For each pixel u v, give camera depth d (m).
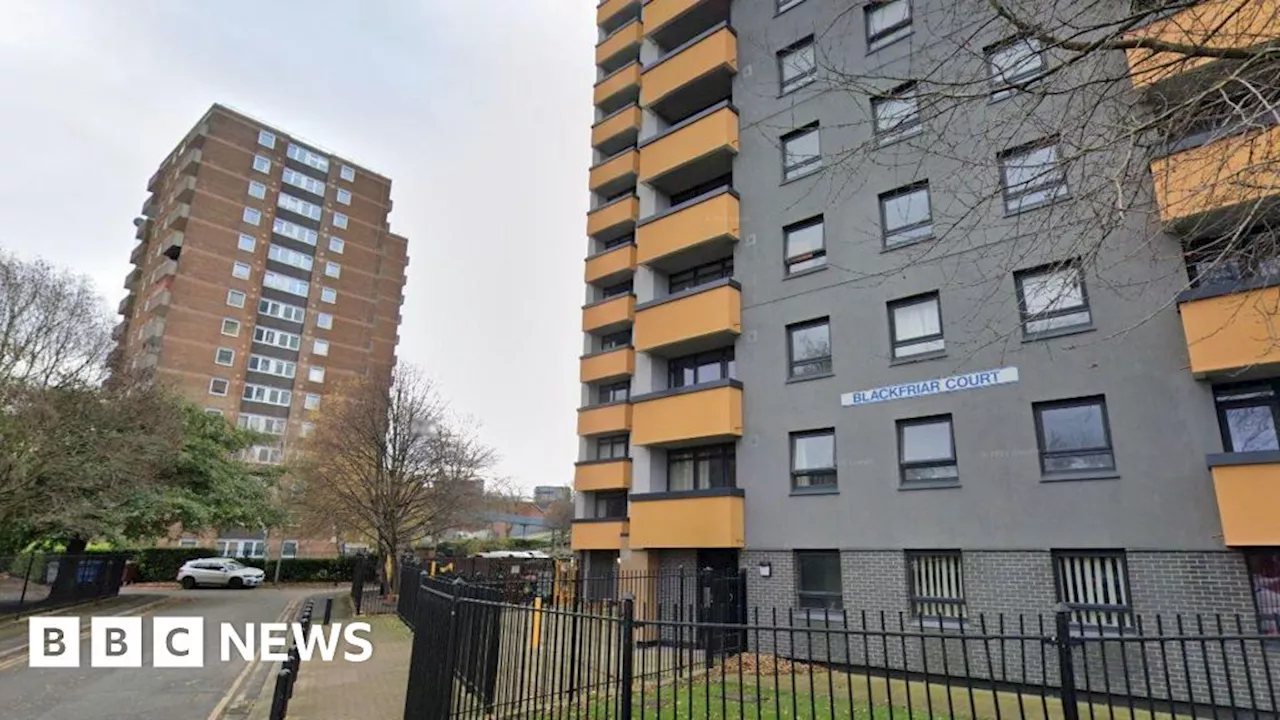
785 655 13.35
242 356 54.41
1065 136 5.30
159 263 56.09
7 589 18.84
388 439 26.78
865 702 8.90
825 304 15.27
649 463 18.28
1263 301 9.41
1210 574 9.90
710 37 19.64
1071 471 11.45
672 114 21.89
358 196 64.94
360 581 23.42
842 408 14.39
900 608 12.54
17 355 18.64
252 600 25.94
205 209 54.59
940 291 13.48
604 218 24.53
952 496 12.47
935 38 13.76
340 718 8.32
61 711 8.88
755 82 18.52
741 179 18.09
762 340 16.31
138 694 9.86
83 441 18.95
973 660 11.45
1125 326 11.22
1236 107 4.63
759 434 15.74
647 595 15.24
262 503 30.14
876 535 13.25
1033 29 5.41
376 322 64.81
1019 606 11.34
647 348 18.34
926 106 6.04
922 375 13.37
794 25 18.08
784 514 14.77
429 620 7.26
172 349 50.88
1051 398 11.75
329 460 28.06
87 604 22.50
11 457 17.75
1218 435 10.27
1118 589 10.66
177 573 37.00
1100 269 10.64
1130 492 10.76
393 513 25.75
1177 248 10.62
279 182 59.53
